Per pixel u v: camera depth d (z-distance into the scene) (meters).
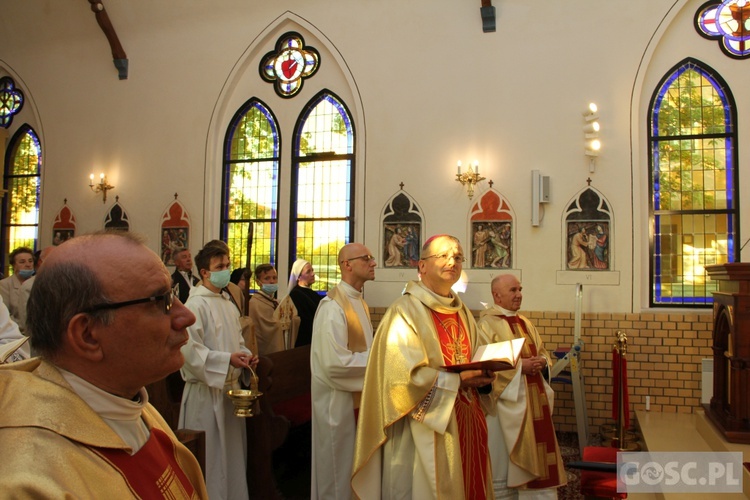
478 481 2.96
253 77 8.78
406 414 2.88
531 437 4.00
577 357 6.45
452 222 7.58
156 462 1.22
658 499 4.20
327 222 8.38
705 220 7.09
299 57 8.57
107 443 1.07
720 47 7.12
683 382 6.76
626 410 6.34
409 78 7.87
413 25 7.91
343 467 3.69
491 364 2.77
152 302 1.18
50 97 9.61
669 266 7.12
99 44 9.40
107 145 9.23
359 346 3.86
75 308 1.11
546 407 4.30
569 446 6.54
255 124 8.82
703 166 7.14
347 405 3.71
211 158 8.76
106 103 9.29
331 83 8.40
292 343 6.21
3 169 9.72
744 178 6.96
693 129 7.18
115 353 1.14
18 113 9.88
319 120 8.52
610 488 3.40
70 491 0.95
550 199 7.27
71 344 1.11
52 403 1.03
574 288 7.12
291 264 8.47
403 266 7.73
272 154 8.72
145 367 1.18
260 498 4.39
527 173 7.36
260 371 4.40
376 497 3.05
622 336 6.15
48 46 9.67
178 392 4.98
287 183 8.52
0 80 10.02
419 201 7.71
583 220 7.17
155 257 1.23
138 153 9.08
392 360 2.93
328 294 4.00
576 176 7.22
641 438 5.96
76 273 1.12
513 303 4.59
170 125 8.97
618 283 7.01
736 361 4.77
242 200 8.77
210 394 4.02
